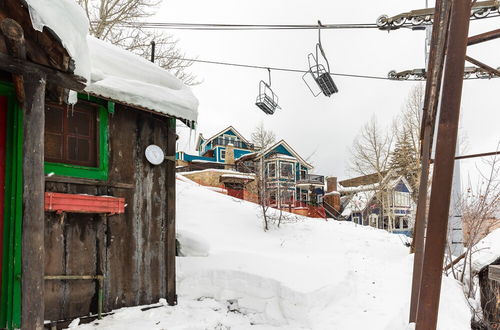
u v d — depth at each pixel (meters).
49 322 3.77
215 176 22.61
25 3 2.30
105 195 4.42
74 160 4.23
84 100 4.35
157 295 4.88
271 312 5.15
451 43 2.17
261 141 35.78
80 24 2.63
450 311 4.46
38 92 2.58
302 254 7.86
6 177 3.53
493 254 6.10
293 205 17.53
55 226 3.94
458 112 2.16
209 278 5.63
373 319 4.73
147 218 4.89
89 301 4.17
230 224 9.45
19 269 3.45
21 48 2.42
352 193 29.39
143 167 4.92
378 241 9.91
